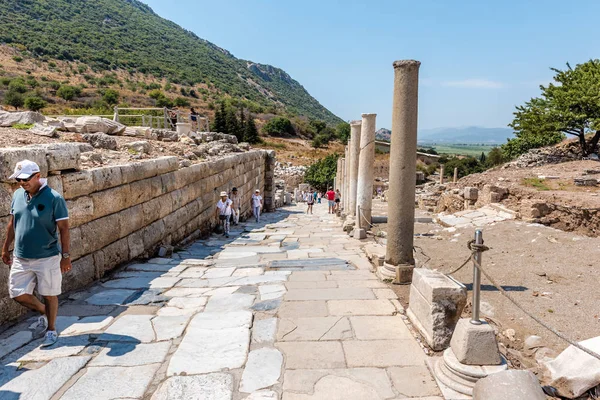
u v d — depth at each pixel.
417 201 22.80
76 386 3.53
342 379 3.66
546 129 21.50
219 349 4.19
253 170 20.20
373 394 3.44
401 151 6.10
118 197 7.15
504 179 15.93
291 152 70.00
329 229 13.84
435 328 4.16
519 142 38.72
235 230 13.74
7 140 8.44
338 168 23.89
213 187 13.09
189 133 18.38
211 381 3.62
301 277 6.80
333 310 5.24
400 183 6.19
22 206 4.03
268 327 4.74
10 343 4.25
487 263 7.21
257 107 112.94
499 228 9.93
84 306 5.38
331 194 23.61
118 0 179.62
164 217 9.23
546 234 8.73
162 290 6.11
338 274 6.98
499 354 3.47
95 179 6.45
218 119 69.06
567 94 20.59
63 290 5.78
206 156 14.55
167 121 21.70
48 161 5.45
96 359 3.98
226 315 5.07
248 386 3.55
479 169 52.81
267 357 4.05
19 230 4.03
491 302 5.35
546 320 4.72
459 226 11.11
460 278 6.51
